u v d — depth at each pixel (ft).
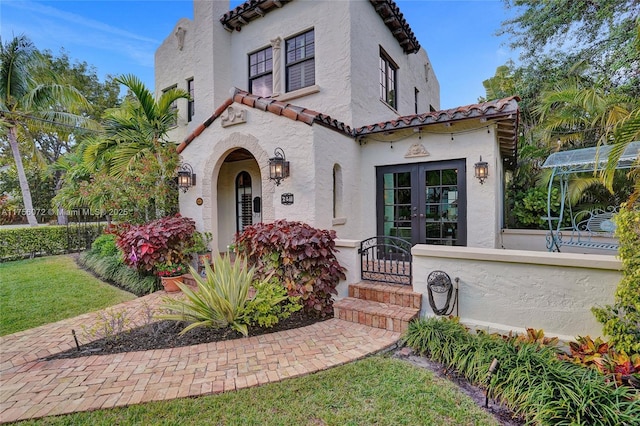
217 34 34.63
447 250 15.31
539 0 35.88
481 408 9.78
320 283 16.85
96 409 9.91
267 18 32.42
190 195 27.76
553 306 13.14
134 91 30.07
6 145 72.49
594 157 21.57
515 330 13.71
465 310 14.98
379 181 26.84
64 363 12.82
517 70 40.98
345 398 10.30
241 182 37.06
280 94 30.71
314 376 11.53
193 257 25.46
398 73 36.06
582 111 29.76
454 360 11.76
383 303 16.98
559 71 35.86
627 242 10.71
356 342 14.14
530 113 38.68
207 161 26.61
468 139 22.74
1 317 18.70
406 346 13.88
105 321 16.05
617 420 7.94
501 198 29.94
